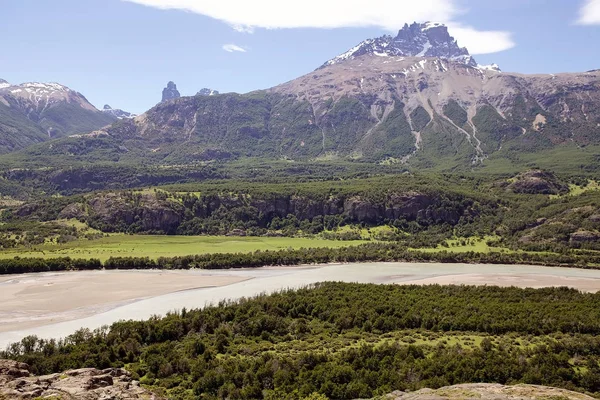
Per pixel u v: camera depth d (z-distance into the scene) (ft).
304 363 284.82
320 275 641.40
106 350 305.32
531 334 347.56
